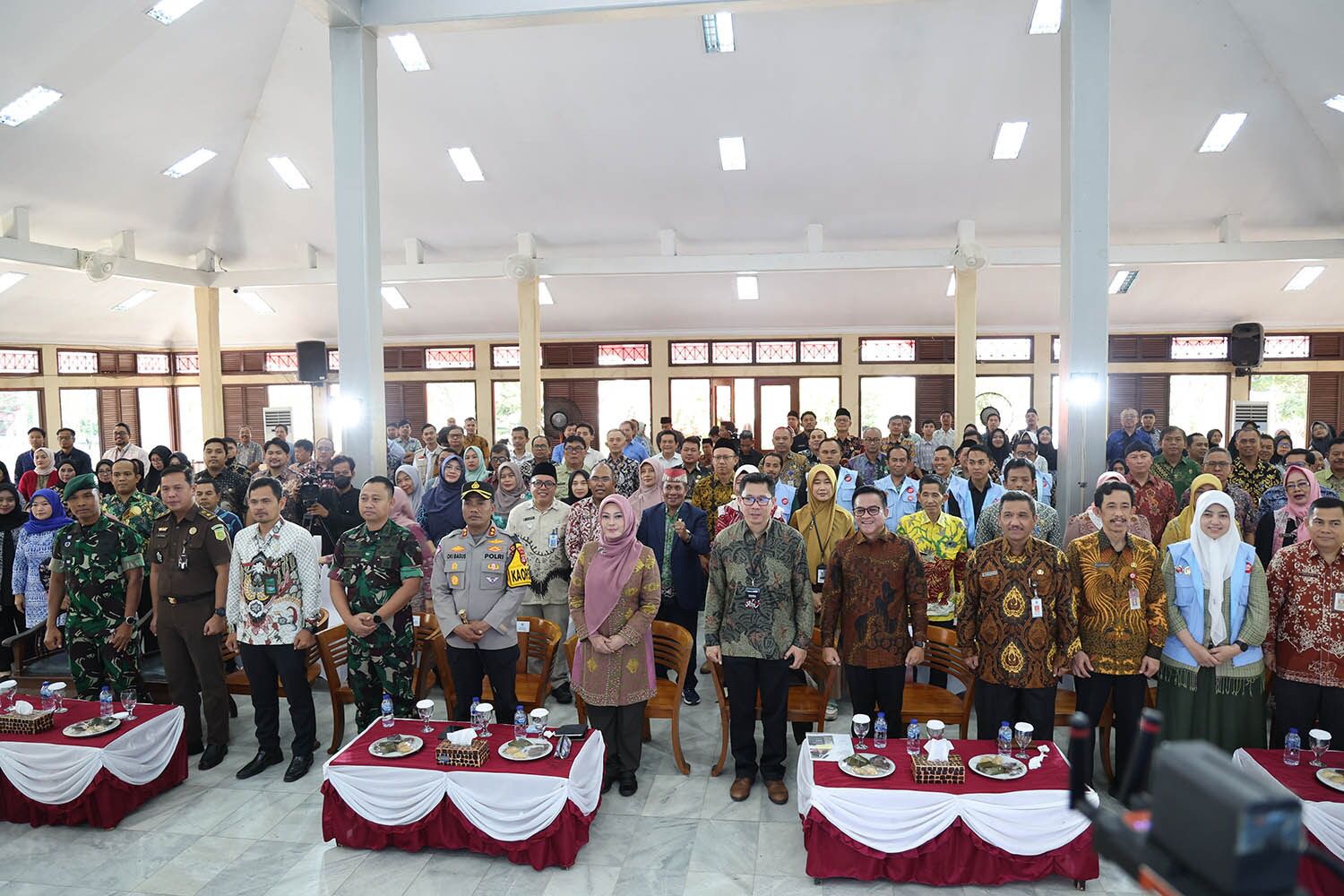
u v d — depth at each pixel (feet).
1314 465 20.65
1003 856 9.99
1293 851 2.54
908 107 28.53
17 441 42.52
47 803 11.92
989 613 11.80
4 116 24.90
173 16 23.32
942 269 40.55
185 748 13.51
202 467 50.70
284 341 50.01
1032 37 25.36
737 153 31.81
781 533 12.58
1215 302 42.50
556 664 16.69
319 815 12.33
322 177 33.88
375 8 18.44
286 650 13.48
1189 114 28.22
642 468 16.71
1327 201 32.86
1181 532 14.25
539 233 37.73
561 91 28.32
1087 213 17.07
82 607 14.48
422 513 20.18
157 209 34.04
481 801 10.85
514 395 49.11
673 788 12.99
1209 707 11.78
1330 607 11.13
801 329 46.85
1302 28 23.49
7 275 36.45
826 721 15.20
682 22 25.32
